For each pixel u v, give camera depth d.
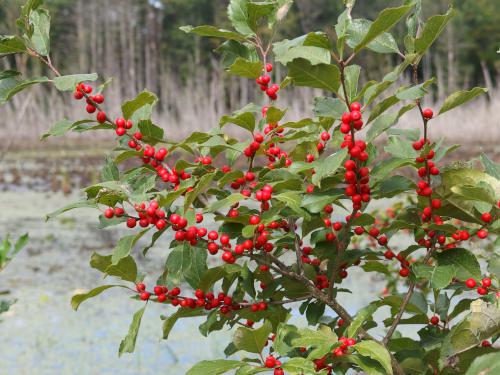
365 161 0.54
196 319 1.63
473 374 0.44
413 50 0.50
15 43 0.57
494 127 5.38
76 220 3.02
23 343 1.44
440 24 0.48
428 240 0.58
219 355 1.36
